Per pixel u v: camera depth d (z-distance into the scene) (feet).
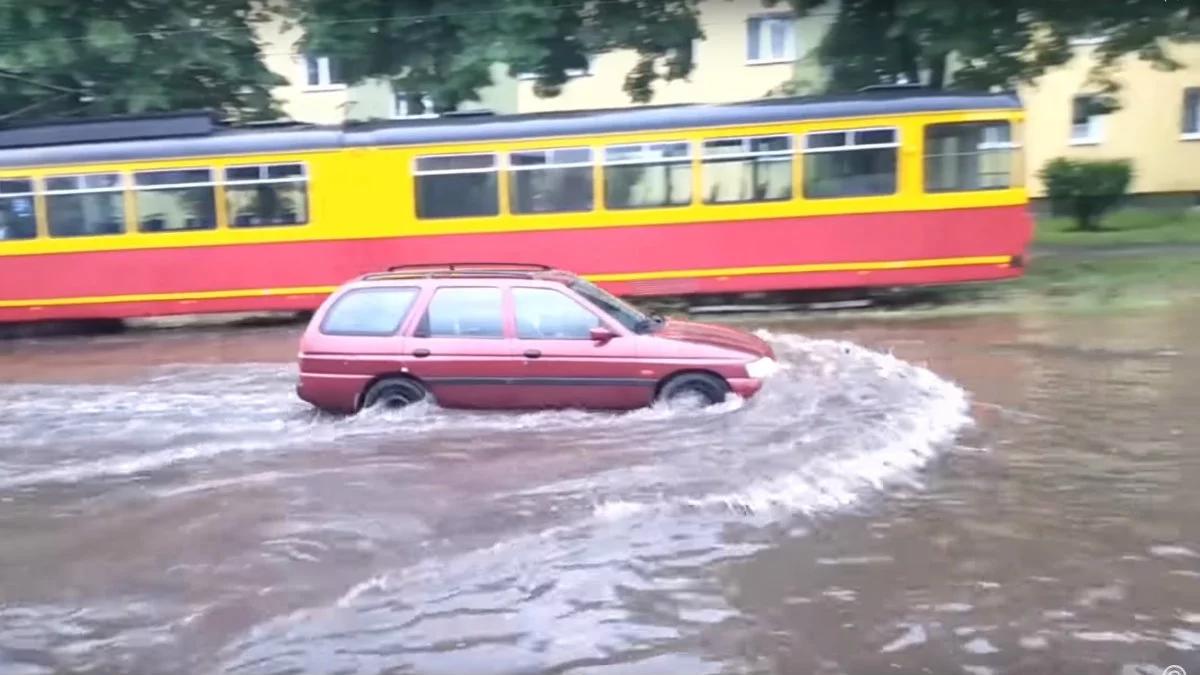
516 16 68.23
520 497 24.43
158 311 57.88
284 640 17.29
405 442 29.71
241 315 63.00
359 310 33.42
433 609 18.38
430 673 16.02
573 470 26.50
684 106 57.11
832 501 23.54
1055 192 90.99
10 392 39.42
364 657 16.60
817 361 39.91
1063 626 17.10
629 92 79.10
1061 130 107.86
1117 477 24.88
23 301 57.67
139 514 24.29
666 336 32.71
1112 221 96.43
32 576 20.61
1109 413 31.01
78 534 23.04
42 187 57.36
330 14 70.23
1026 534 21.26
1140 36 69.72
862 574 19.42
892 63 71.82
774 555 20.47
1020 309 53.01
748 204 56.13
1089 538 20.97
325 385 32.99
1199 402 32.17
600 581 19.44
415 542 21.79
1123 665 15.75
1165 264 65.41
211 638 17.51
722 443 28.45
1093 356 40.06
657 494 24.29
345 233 57.41
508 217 56.90
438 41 70.69
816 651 16.43
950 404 32.17
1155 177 107.86
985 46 66.80
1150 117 106.73
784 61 107.55
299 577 20.08
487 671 16.03
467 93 69.87
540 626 17.62
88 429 32.81
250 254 57.57
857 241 55.72
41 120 63.26
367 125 58.44
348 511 23.91
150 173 57.21
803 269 56.08
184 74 73.31
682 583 19.25
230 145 57.26
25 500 25.58
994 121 55.11
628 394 32.17
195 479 26.96
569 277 34.99
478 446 29.12
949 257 55.57
